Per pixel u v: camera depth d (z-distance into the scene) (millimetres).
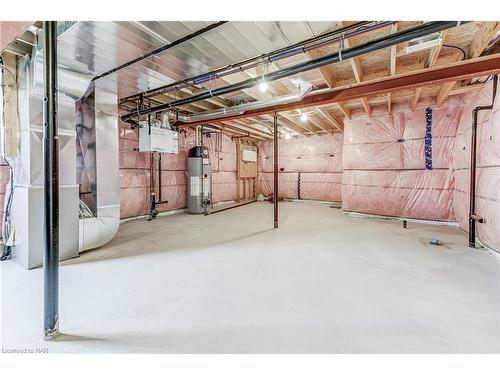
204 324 1570
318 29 1961
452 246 3213
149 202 5574
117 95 3344
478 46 2588
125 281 2201
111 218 3234
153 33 1963
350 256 2859
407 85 3047
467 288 2039
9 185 2770
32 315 1673
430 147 4633
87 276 2303
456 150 4312
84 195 3271
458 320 1596
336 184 7887
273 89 4051
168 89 3398
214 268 2508
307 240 3570
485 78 3299
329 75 3426
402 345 1371
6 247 2750
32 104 2504
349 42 2691
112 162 3258
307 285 2117
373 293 1968
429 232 3988
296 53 2402
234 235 3879
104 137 3174
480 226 3215
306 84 3365
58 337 1449
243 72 3270
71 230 2793
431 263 2611
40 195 2537
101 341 1418
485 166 3074
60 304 1806
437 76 2855
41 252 2545
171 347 1371
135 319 1625
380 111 5152
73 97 2738
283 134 8336
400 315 1658
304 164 8453
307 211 6422
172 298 1900
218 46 2160
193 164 6055
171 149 4926
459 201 4180
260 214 5980
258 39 2074
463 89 3664
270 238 3689
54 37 1452
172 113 5258
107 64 2449
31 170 2488
